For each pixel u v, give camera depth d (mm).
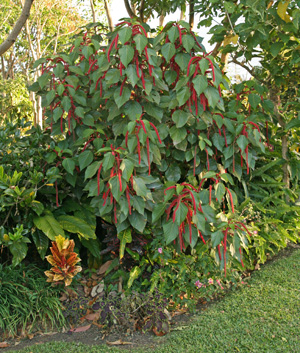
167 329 3459
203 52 3586
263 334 3164
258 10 4023
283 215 5141
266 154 5133
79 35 4504
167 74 3730
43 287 3795
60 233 3793
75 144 3758
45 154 4188
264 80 5250
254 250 4688
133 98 3668
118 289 3832
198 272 4008
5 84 10797
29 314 3541
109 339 3396
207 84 3344
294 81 5297
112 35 3654
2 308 3541
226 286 4211
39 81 3766
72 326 3639
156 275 3723
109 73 3334
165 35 3604
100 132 3611
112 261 4105
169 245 3881
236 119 4117
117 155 3322
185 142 3799
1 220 4180
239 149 3924
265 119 4582
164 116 3754
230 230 3676
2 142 4395
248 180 5051
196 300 3947
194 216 3322
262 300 3777
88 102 4043
